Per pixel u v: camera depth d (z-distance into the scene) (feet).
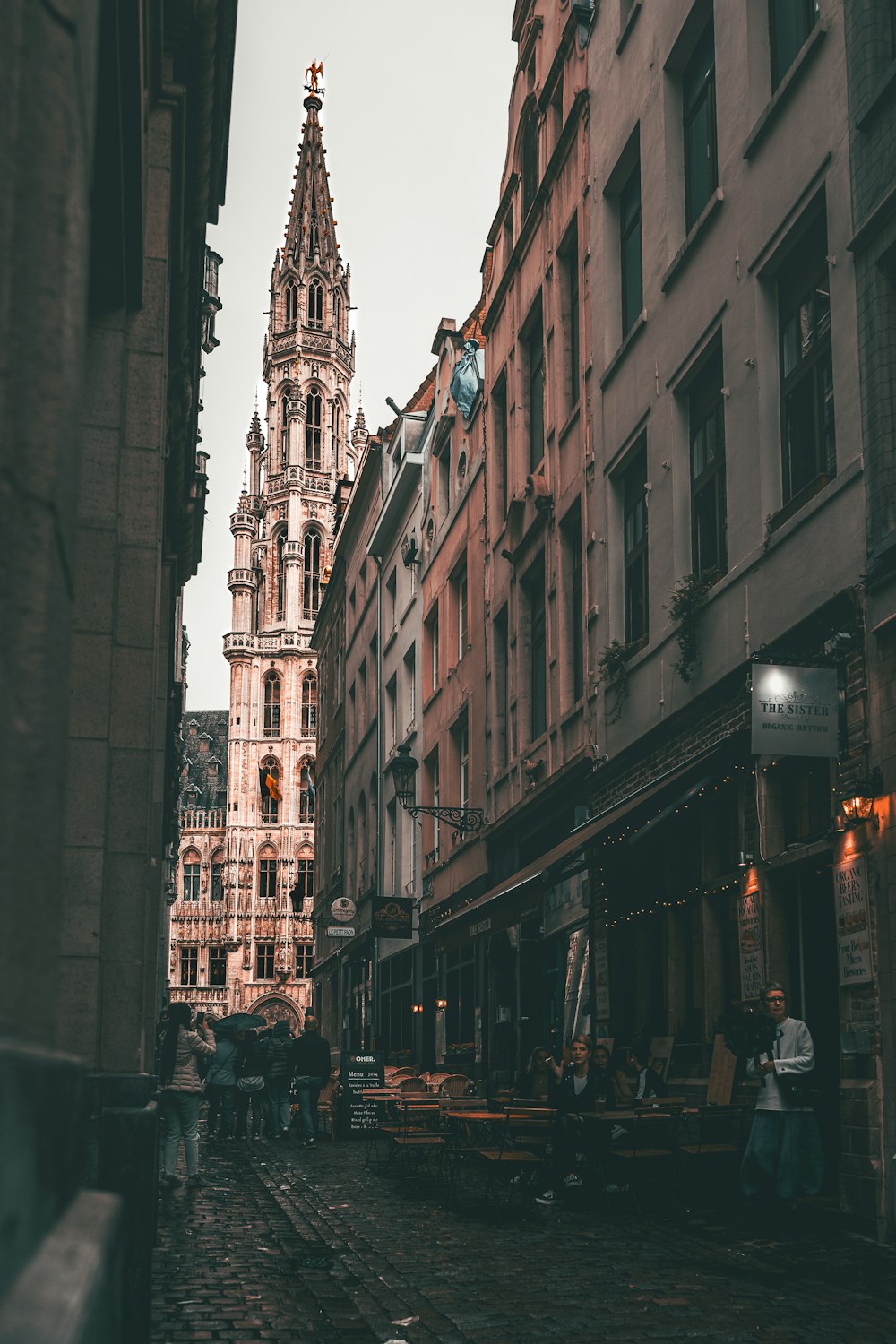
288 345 366.43
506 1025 72.74
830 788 33.53
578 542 63.62
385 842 118.21
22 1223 3.81
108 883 23.12
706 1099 40.57
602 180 58.90
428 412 103.35
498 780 75.36
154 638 24.39
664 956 47.39
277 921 332.19
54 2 5.06
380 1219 35.01
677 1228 32.30
